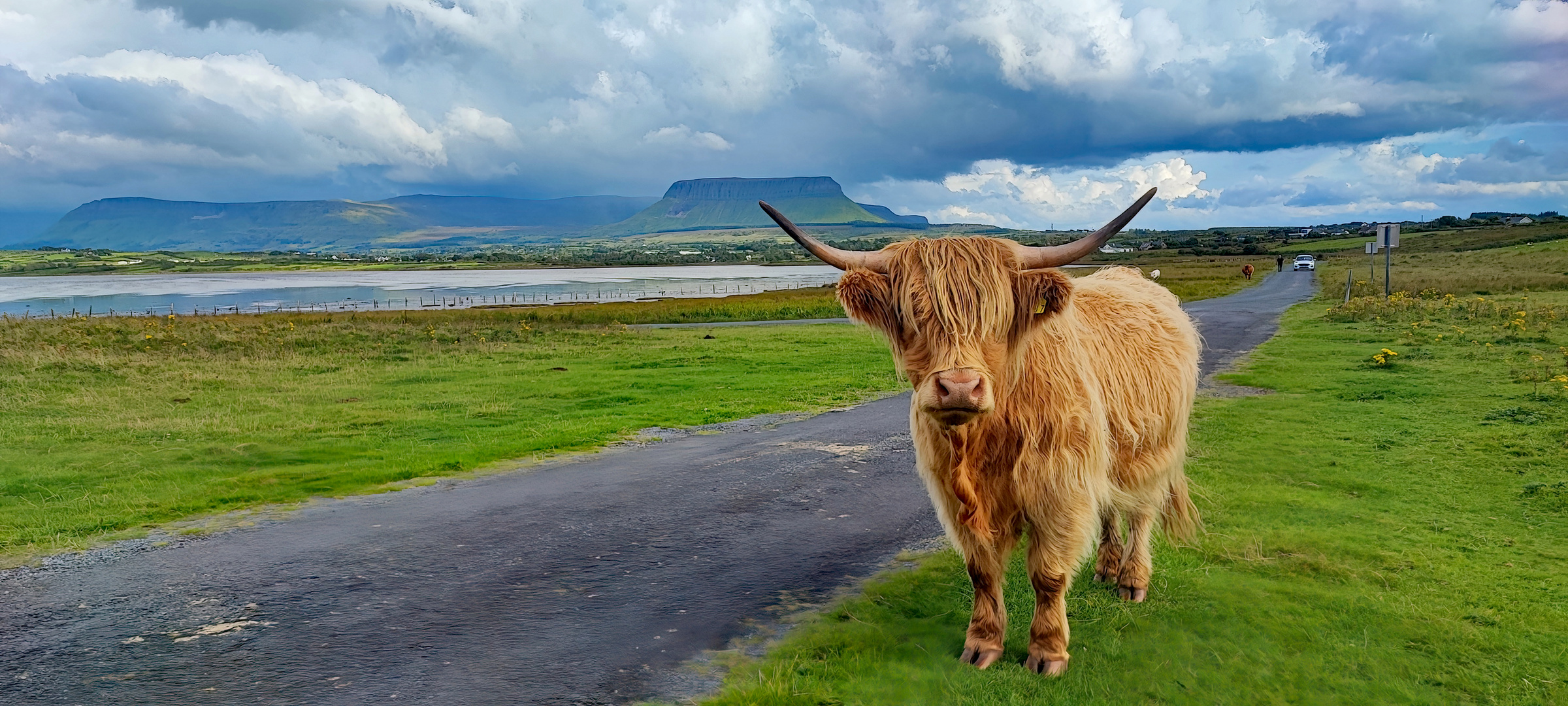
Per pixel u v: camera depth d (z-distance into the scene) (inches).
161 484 359.6
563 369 800.9
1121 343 202.4
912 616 206.4
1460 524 258.8
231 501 330.6
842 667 175.6
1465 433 381.7
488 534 283.0
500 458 413.4
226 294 4065.0
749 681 172.4
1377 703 157.3
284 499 334.6
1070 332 175.2
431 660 185.9
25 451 431.2
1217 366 651.5
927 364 154.0
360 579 239.3
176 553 265.9
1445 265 2412.6
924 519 293.9
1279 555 236.4
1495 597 201.6
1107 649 181.2
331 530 290.8
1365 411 447.2
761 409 555.2
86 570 249.9
